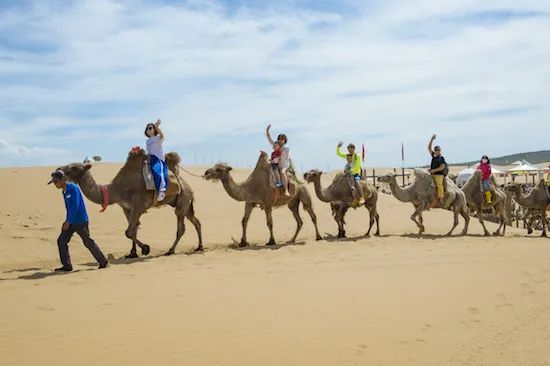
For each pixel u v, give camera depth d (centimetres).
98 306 777
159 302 808
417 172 1920
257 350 615
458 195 1947
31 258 1373
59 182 1126
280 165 1634
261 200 1616
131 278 1017
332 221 2319
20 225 1703
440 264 1214
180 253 1455
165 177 1377
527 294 935
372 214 1906
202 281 985
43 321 695
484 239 1806
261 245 1630
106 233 1758
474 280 1036
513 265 1217
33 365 545
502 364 615
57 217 1870
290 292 896
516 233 2380
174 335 653
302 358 599
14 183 2331
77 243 1571
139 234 1797
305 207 1775
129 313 741
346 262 1234
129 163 1346
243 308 784
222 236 1902
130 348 604
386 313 785
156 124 1380
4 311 744
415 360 612
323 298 859
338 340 662
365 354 620
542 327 750
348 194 1798
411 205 2886
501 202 2123
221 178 1561
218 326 694
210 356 591
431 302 857
